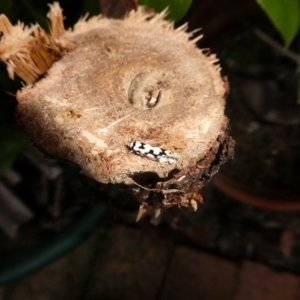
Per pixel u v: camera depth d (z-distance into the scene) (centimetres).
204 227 21
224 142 10
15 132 14
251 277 22
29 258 20
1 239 22
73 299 22
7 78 14
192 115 10
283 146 22
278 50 20
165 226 21
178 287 22
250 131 22
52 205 21
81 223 20
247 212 22
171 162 9
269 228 22
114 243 23
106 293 22
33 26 10
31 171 21
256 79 22
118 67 10
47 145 10
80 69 10
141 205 12
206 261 22
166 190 10
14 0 14
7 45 10
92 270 23
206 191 17
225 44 22
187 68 10
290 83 21
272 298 21
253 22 20
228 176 21
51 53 10
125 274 23
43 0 14
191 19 16
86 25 11
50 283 23
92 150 9
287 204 19
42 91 10
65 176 20
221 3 17
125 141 9
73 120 10
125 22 11
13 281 20
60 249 20
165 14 11
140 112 10
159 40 11
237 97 22
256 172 21
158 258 23
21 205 21
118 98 10
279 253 22
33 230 22
